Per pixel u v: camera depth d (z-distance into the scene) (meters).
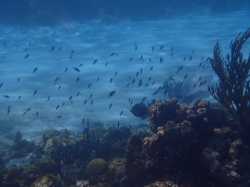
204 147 4.81
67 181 6.10
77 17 40.28
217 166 4.32
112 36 29.88
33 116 11.02
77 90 13.92
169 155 4.89
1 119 10.79
